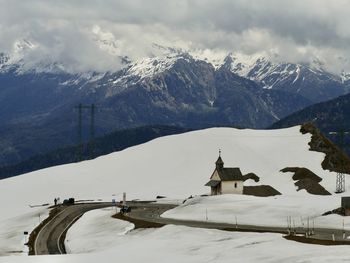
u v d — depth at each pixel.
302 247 95.94
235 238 109.31
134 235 124.25
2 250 121.56
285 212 138.25
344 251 90.12
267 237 107.31
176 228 122.56
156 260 93.44
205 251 98.81
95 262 93.88
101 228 135.88
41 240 129.12
